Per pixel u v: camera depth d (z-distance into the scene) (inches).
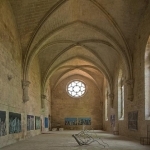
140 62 780.0
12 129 685.9
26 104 884.6
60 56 1187.9
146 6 732.7
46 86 1312.7
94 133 1208.2
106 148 570.6
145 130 708.7
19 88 794.8
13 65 720.3
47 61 1213.1
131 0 733.3
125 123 970.1
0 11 597.0
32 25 815.1
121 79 1107.3
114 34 887.7
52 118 1699.1
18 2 711.7
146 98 722.8
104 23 869.8
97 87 1716.3
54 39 1010.7
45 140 795.4
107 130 1441.9
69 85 1724.9
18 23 781.3
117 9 780.6
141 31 775.7
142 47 757.3
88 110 1720.0
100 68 1285.7
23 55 850.1
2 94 595.8
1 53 593.3
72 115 1710.1
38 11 775.1
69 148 570.6
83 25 920.3
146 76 730.2
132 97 858.1
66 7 791.7
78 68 1496.1
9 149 551.8
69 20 877.8
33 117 1021.8
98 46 1123.9
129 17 795.4
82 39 1050.7
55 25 869.2
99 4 776.3
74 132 1321.4
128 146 613.0
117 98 1138.0
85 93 1724.9
